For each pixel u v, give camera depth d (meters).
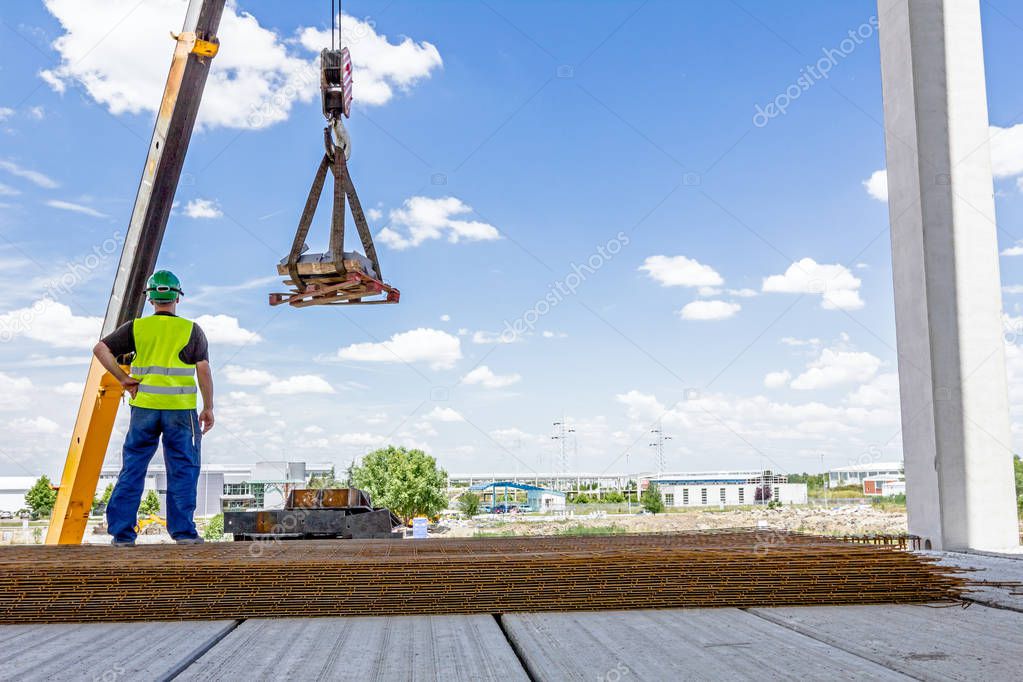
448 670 1.90
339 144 6.20
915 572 2.89
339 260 5.98
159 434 5.82
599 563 2.89
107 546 4.53
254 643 2.26
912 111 5.89
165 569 2.82
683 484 69.38
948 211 5.84
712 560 2.92
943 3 5.97
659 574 2.86
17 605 2.69
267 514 7.54
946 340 5.74
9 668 1.98
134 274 7.62
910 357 5.96
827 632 2.27
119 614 2.69
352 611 2.73
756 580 2.85
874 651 2.01
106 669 1.96
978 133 5.91
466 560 2.89
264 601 2.73
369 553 3.66
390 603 2.74
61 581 2.76
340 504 7.89
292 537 7.48
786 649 2.06
